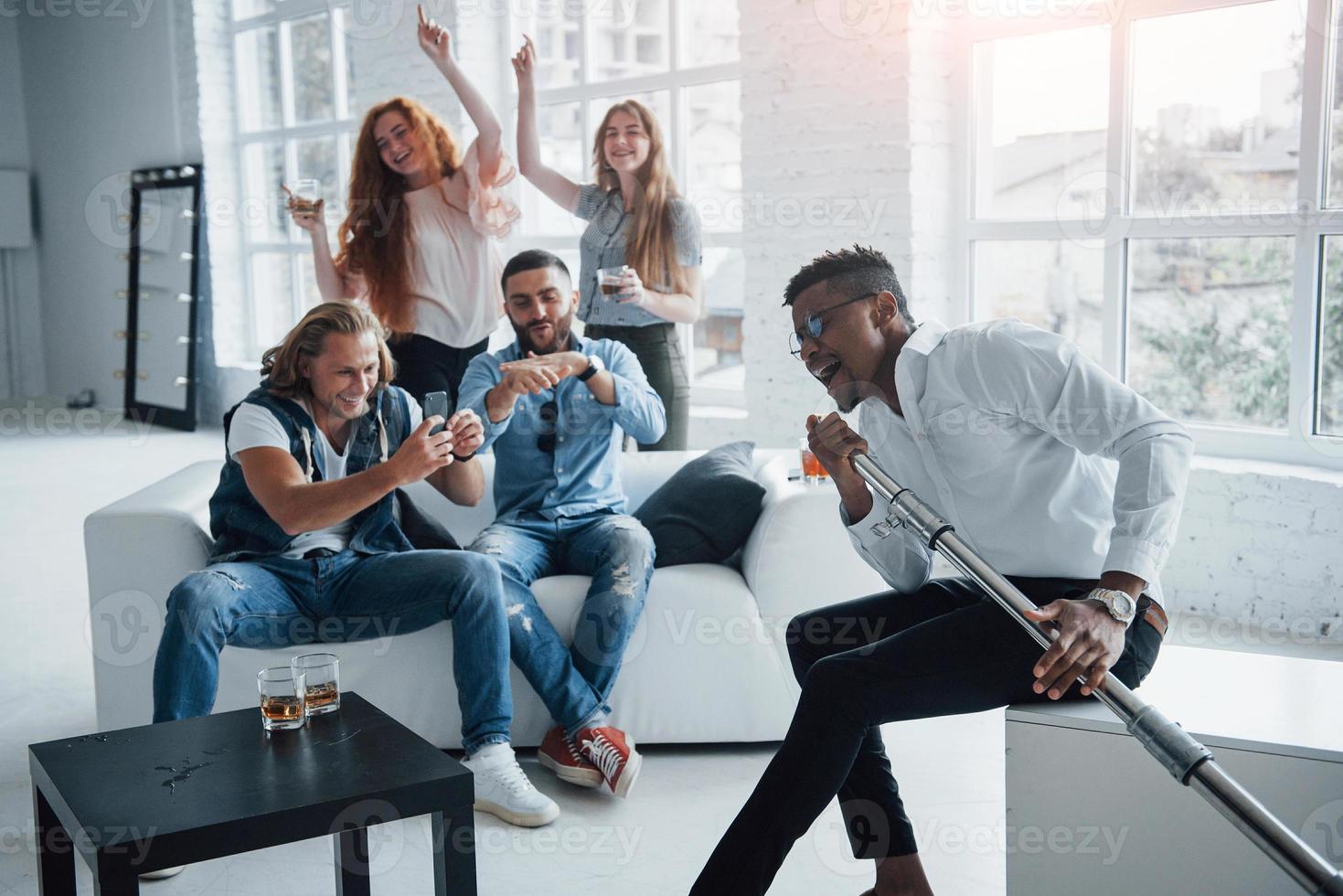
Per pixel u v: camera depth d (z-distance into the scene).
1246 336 3.68
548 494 2.89
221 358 7.79
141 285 8.42
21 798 2.53
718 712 2.71
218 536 2.59
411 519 2.79
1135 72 3.80
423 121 4.25
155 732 1.82
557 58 5.48
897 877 1.89
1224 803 1.33
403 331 4.31
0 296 9.75
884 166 4.17
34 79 9.41
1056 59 3.99
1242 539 3.51
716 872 1.67
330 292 4.53
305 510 2.37
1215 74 3.64
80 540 4.96
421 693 2.64
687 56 4.98
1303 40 3.45
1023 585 1.81
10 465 6.83
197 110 7.61
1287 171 3.53
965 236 4.26
